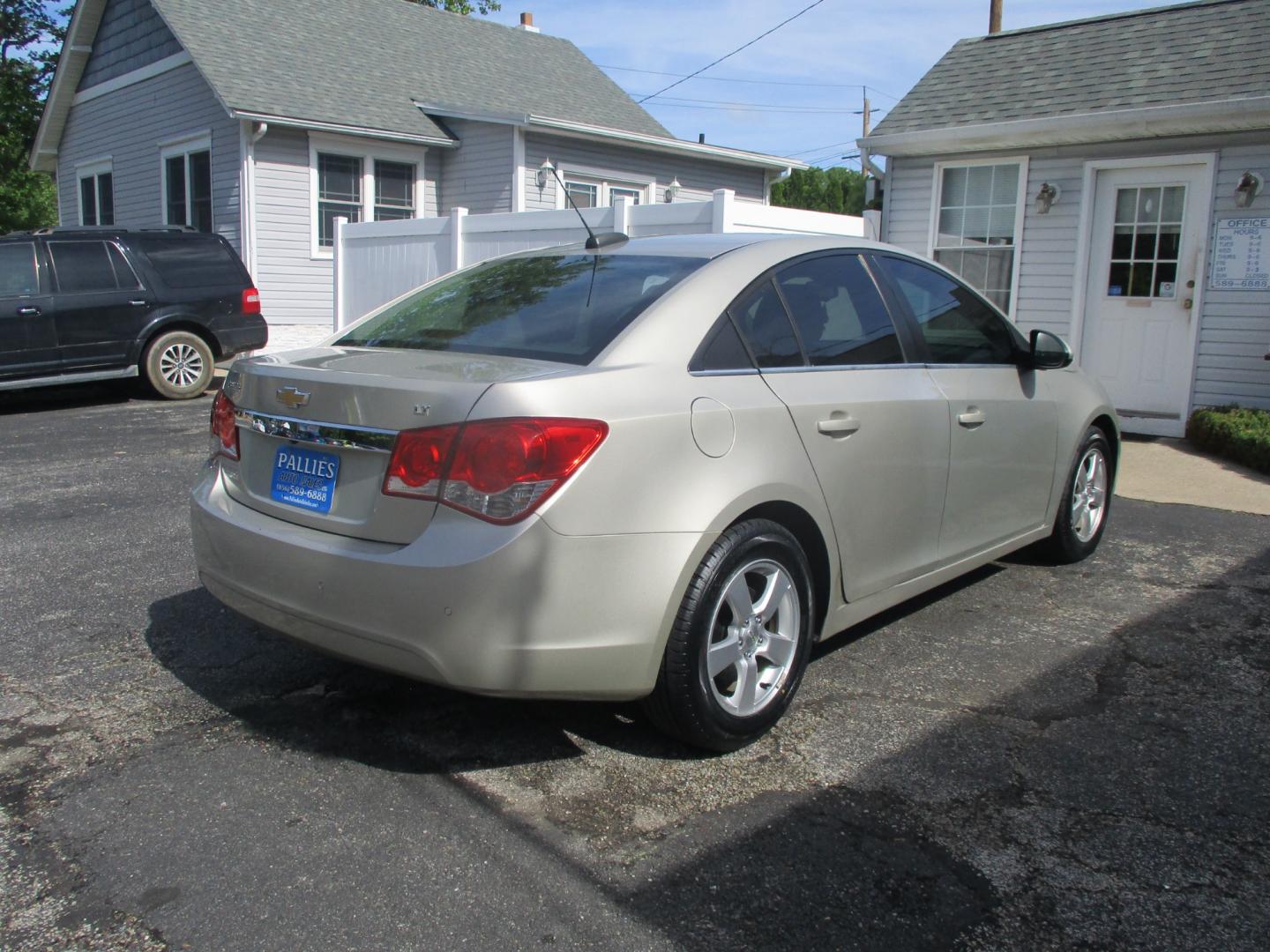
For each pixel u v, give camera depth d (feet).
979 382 13.79
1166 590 15.83
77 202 63.21
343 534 9.48
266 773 9.91
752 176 63.72
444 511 8.86
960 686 12.14
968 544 13.82
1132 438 28.89
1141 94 28.27
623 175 55.83
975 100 31.76
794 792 9.64
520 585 8.70
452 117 51.98
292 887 8.11
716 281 10.93
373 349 11.39
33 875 8.23
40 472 23.68
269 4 54.80
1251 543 18.48
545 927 7.67
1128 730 11.02
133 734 10.66
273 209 47.29
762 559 10.29
